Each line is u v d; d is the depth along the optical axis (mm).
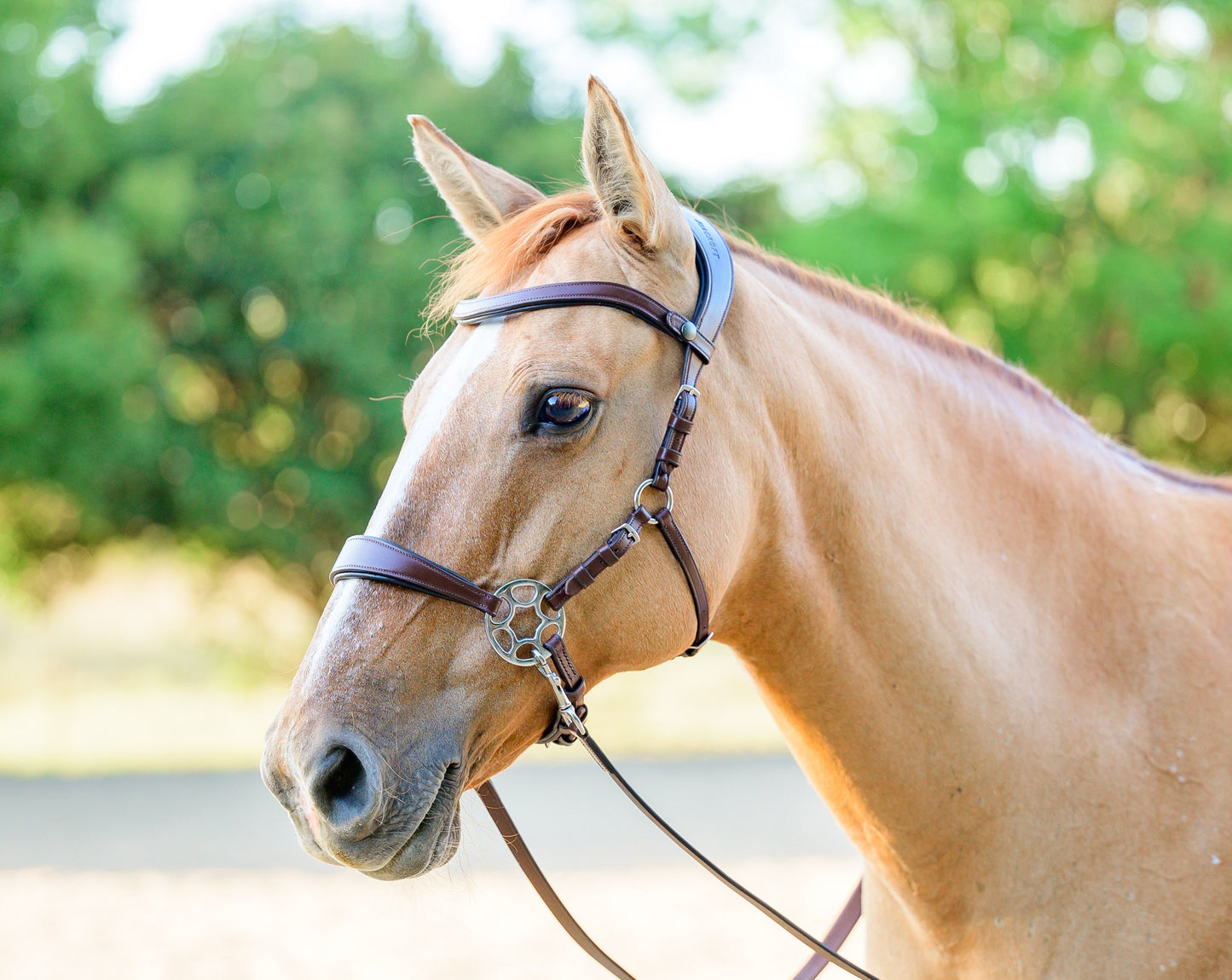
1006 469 1987
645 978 5293
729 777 11359
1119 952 1780
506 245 1760
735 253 1984
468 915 6566
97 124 14820
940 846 1872
